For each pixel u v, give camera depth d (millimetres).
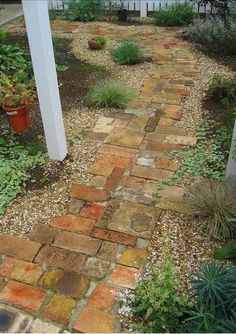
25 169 3406
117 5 8398
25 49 6230
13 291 2318
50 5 8773
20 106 3674
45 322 2137
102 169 3410
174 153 3596
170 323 2070
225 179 3072
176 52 6129
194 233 2709
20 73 4816
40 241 2682
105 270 2443
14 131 3975
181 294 2258
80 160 3545
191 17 7480
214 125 4020
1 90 3904
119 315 2168
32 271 2451
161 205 2965
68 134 3969
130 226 2781
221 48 6152
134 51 5754
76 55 6137
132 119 4227
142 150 3666
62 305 2227
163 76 5281
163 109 4418
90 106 4539
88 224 2811
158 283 2145
